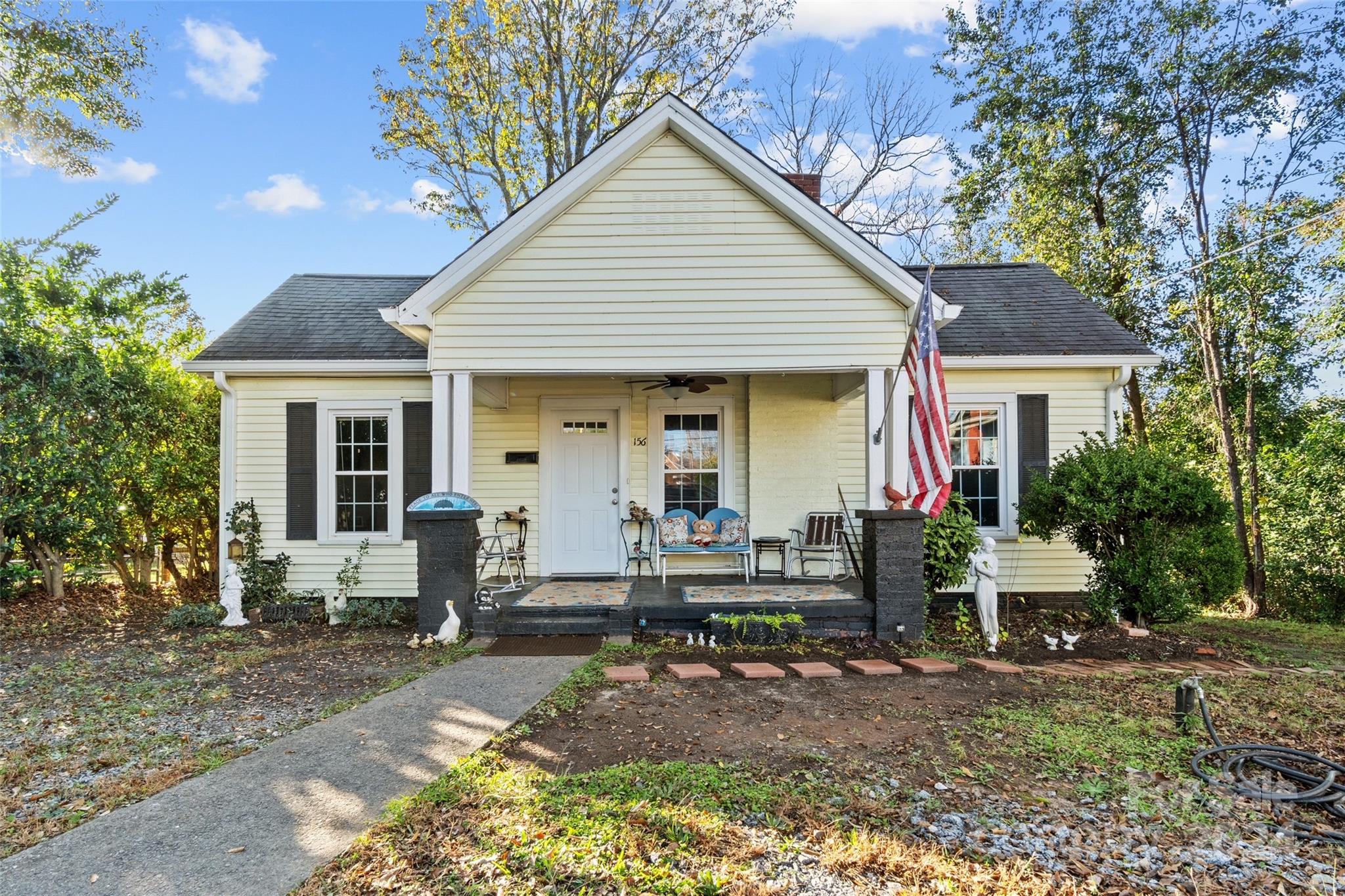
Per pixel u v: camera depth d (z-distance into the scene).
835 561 8.80
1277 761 3.89
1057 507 7.73
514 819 3.10
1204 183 13.36
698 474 9.41
